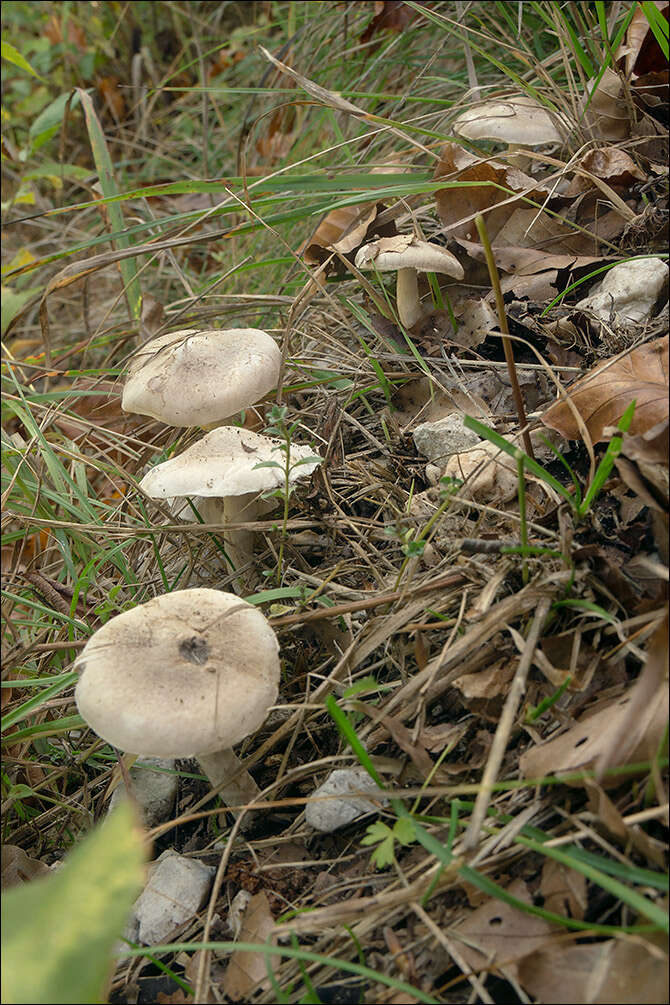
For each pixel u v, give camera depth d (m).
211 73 1.45
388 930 0.53
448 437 0.70
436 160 0.87
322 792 0.58
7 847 0.60
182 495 0.64
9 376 1.00
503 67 0.84
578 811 0.54
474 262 0.77
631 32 0.81
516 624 0.59
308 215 0.79
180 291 1.12
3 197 1.48
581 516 0.59
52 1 1.62
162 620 0.59
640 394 0.60
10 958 0.45
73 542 0.79
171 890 0.58
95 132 0.98
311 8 1.16
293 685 0.65
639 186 0.76
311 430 0.75
